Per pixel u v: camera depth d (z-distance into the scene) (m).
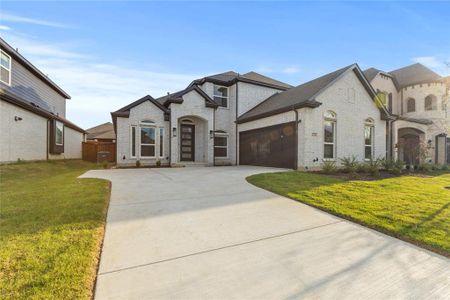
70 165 14.23
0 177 8.43
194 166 14.23
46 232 3.46
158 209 4.86
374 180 8.79
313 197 5.89
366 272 2.75
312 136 11.39
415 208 5.13
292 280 2.56
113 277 2.54
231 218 4.43
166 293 2.31
